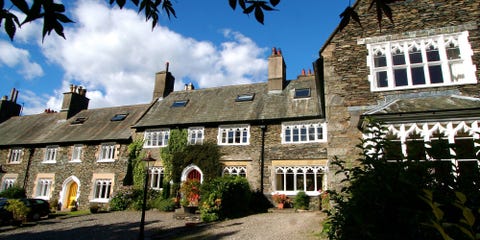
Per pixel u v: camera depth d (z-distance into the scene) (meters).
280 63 21.27
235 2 2.59
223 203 14.03
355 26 9.78
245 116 19.14
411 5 9.44
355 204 3.69
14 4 2.05
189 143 19.81
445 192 3.27
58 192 22.86
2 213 14.80
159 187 20.02
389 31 9.41
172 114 21.67
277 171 17.59
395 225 3.38
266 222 12.20
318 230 9.34
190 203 15.84
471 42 8.55
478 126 7.08
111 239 10.97
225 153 18.73
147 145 21.14
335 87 9.38
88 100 30.00
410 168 3.56
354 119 8.87
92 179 22.06
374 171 3.73
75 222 15.62
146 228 12.67
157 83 25.12
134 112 25.27
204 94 23.48
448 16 9.00
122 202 20.00
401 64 9.27
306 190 16.73
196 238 10.00
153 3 3.30
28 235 12.45
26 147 25.52
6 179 25.25
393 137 7.76
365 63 9.34
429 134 7.38
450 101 7.80
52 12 2.16
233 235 9.91
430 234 2.95
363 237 3.36
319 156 16.83
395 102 8.38
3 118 31.52
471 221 1.93
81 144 23.39
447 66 8.62
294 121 17.89
